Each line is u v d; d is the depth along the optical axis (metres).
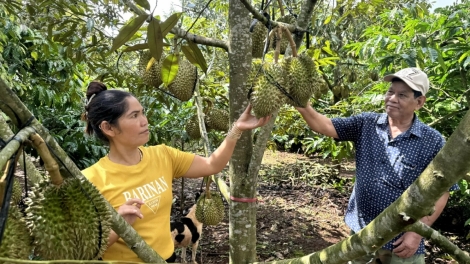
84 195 1.07
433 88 3.74
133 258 1.65
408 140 2.33
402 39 3.22
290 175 8.38
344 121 2.60
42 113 4.66
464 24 3.13
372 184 2.41
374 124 2.50
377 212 2.42
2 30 3.91
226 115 3.23
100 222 1.08
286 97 1.75
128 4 2.13
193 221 3.76
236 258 2.28
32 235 1.01
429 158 2.29
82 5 2.51
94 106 1.73
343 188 7.52
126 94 1.75
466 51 3.18
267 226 5.51
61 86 4.42
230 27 2.06
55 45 2.98
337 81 5.65
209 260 4.35
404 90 2.30
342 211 6.30
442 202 2.38
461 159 0.80
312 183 7.88
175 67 1.58
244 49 2.06
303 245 4.85
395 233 0.98
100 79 3.11
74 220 1.03
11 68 4.11
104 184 1.71
